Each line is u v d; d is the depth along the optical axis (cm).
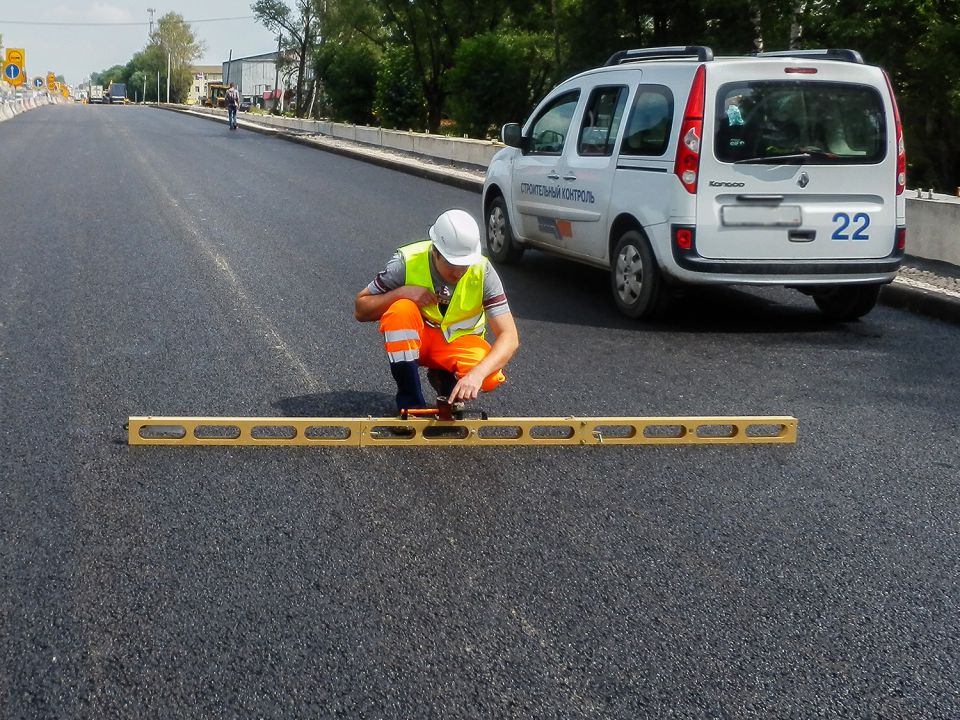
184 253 1061
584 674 327
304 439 515
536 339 756
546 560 402
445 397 543
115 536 410
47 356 666
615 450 527
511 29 4038
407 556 402
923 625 365
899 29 2478
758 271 777
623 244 834
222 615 354
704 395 630
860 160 783
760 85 768
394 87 4131
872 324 846
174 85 14038
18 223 1229
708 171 763
